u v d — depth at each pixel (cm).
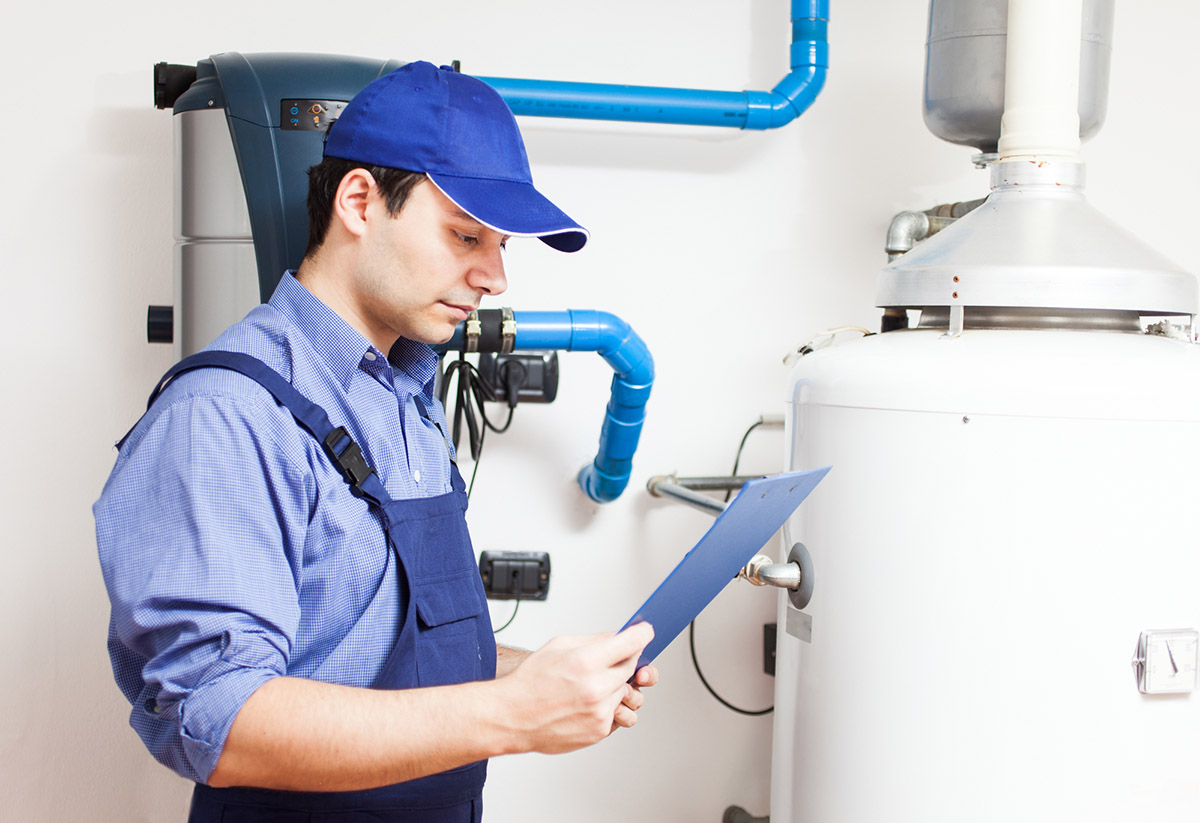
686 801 160
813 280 159
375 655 77
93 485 141
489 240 79
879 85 159
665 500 157
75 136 138
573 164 151
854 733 101
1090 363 93
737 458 158
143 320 141
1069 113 112
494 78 136
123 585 66
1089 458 91
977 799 95
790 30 155
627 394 136
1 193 137
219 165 114
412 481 84
